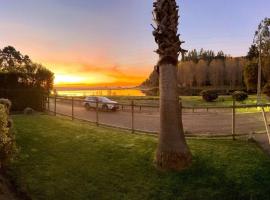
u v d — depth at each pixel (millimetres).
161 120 10086
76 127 15234
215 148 11070
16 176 9195
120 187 9047
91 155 10898
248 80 56656
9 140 9273
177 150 9844
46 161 10352
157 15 10125
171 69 10047
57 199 8383
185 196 8633
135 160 10406
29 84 25766
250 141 11977
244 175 9266
